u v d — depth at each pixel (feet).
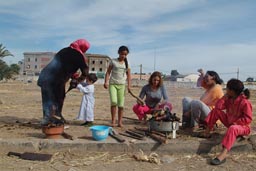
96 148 19.99
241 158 19.76
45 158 18.16
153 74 26.55
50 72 23.06
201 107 22.71
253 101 75.46
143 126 26.81
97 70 307.78
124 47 25.39
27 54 386.93
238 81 20.17
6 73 262.26
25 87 128.67
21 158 18.21
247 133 20.12
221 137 21.83
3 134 22.04
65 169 16.67
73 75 24.45
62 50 23.73
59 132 20.93
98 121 29.89
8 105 46.57
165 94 27.02
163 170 17.17
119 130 24.47
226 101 21.03
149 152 20.33
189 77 362.94
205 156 20.07
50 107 23.17
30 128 24.62
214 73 23.71
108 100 65.21
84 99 26.94
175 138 21.62
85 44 24.09
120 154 19.75
